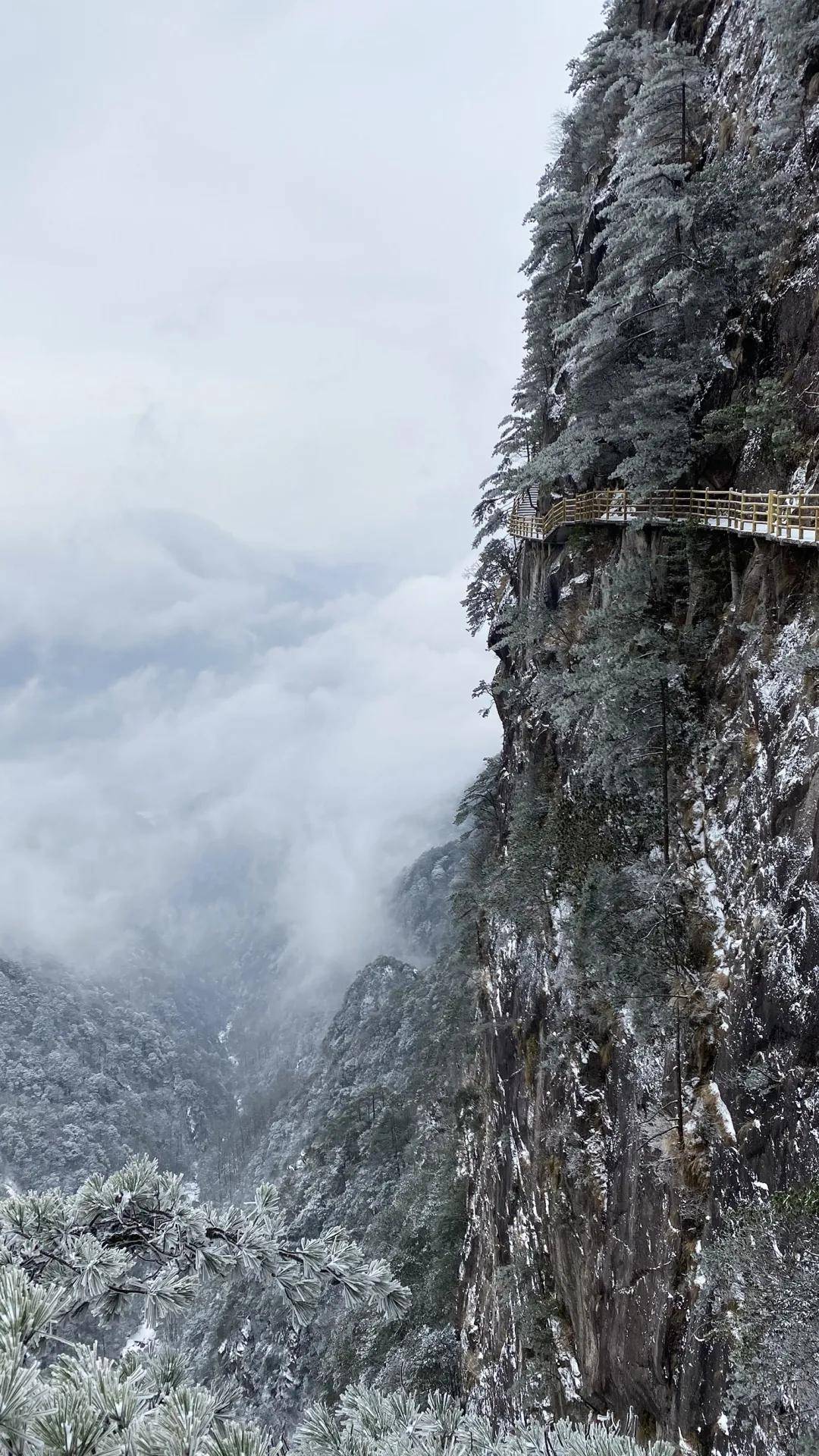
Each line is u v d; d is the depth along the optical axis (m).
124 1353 4.49
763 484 22.00
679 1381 15.76
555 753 31.61
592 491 32.56
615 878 21.11
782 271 23.48
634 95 37.66
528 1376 23.84
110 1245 5.16
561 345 41.78
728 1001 17.12
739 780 19.36
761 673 19.34
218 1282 5.22
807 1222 12.47
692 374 25.56
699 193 24.59
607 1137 21.12
